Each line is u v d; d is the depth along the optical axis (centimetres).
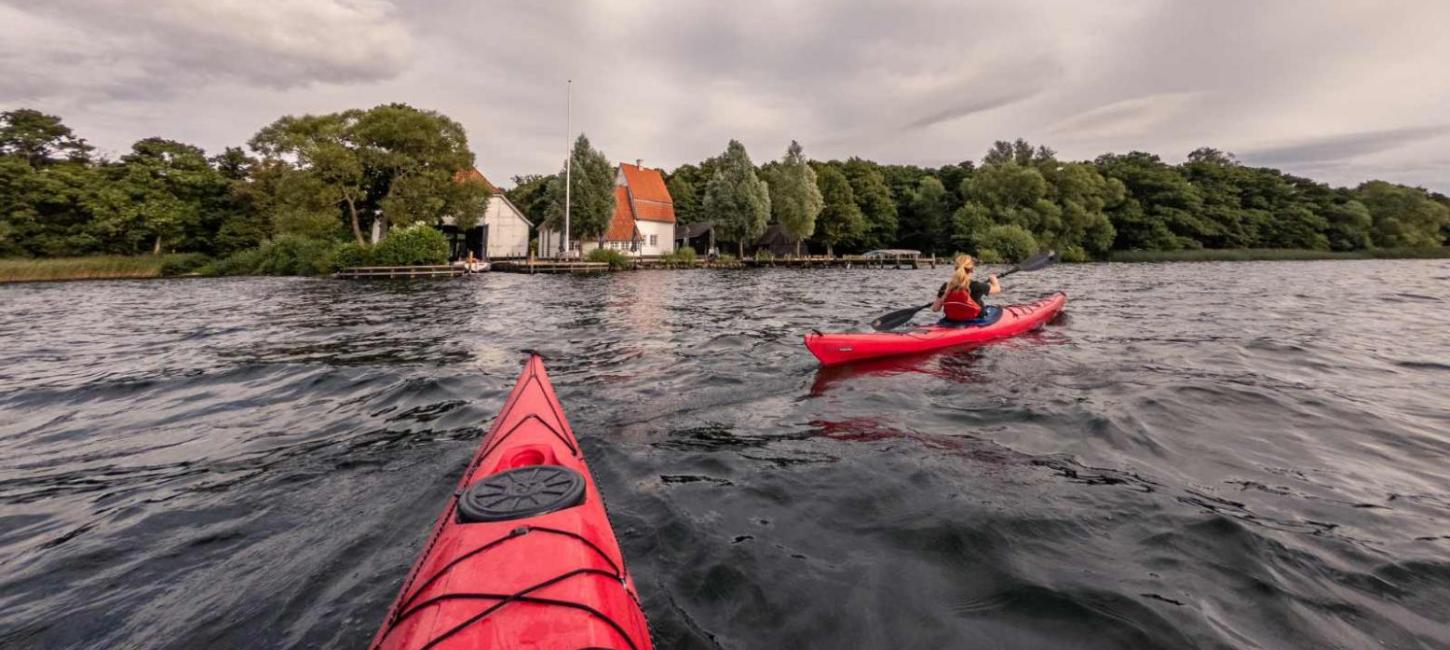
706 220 5406
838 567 240
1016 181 5344
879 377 584
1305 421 432
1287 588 221
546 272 3356
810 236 5231
